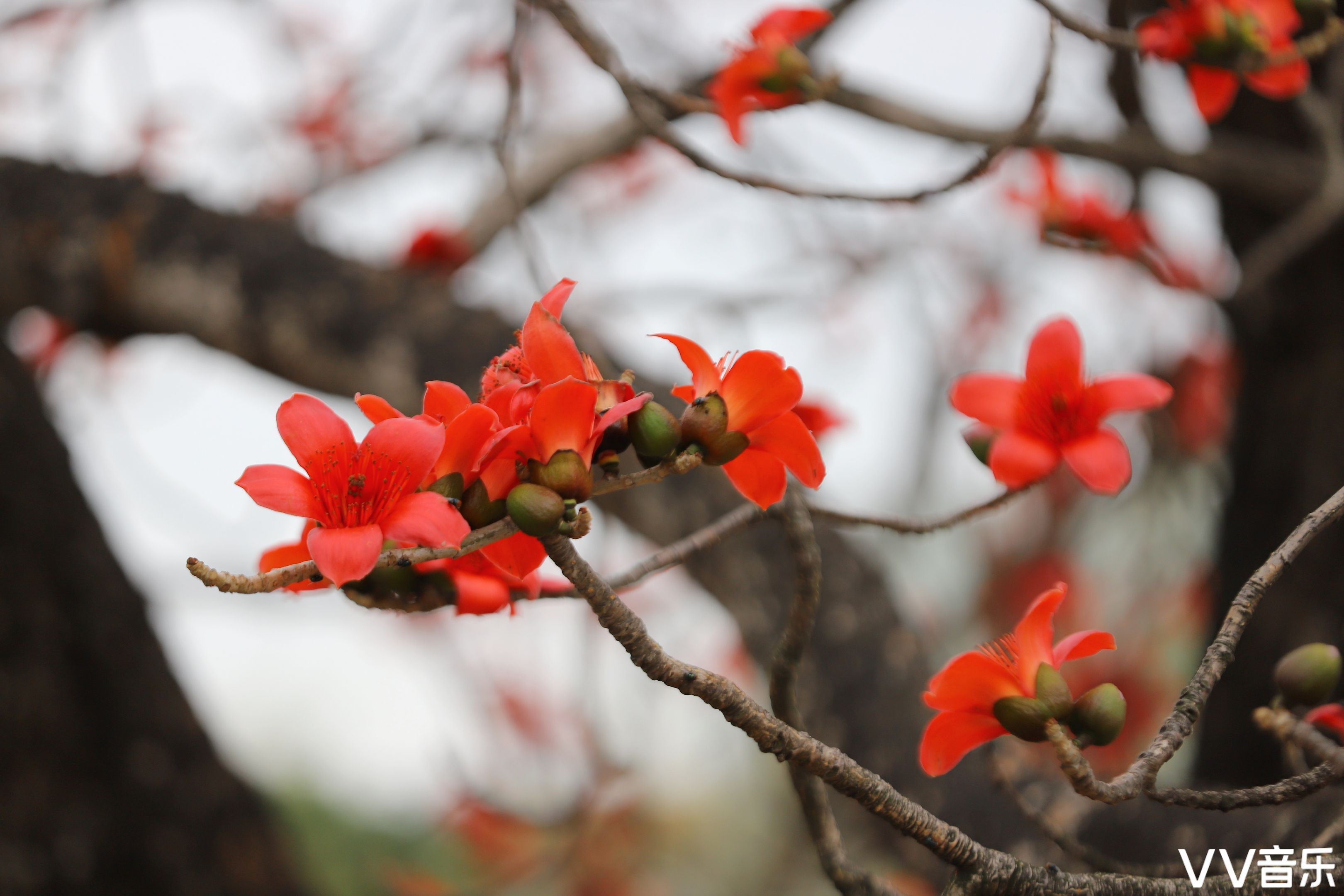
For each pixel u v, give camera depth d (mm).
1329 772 2301
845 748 2910
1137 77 3107
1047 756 4156
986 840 2783
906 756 2883
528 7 2623
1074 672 5996
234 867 3818
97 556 3770
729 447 2330
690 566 3252
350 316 3471
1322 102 2908
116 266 3547
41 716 3537
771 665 2396
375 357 3420
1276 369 3502
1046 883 2301
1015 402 2479
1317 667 2445
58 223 3588
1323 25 2932
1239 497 3594
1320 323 3391
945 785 2848
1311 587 3281
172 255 3562
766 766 6164
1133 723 5891
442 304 3531
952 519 2465
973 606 6316
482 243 3932
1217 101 2660
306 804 9633
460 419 2287
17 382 3693
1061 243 3631
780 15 2646
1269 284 3445
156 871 3656
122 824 3643
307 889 4035
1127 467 2455
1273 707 2461
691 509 3195
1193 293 3678
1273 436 3490
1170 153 3166
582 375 2309
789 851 5652
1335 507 2328
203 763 3912
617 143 3914
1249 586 2320
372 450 2285
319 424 2291
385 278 3619
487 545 2289
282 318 3482
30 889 3428
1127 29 3129
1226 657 2314
